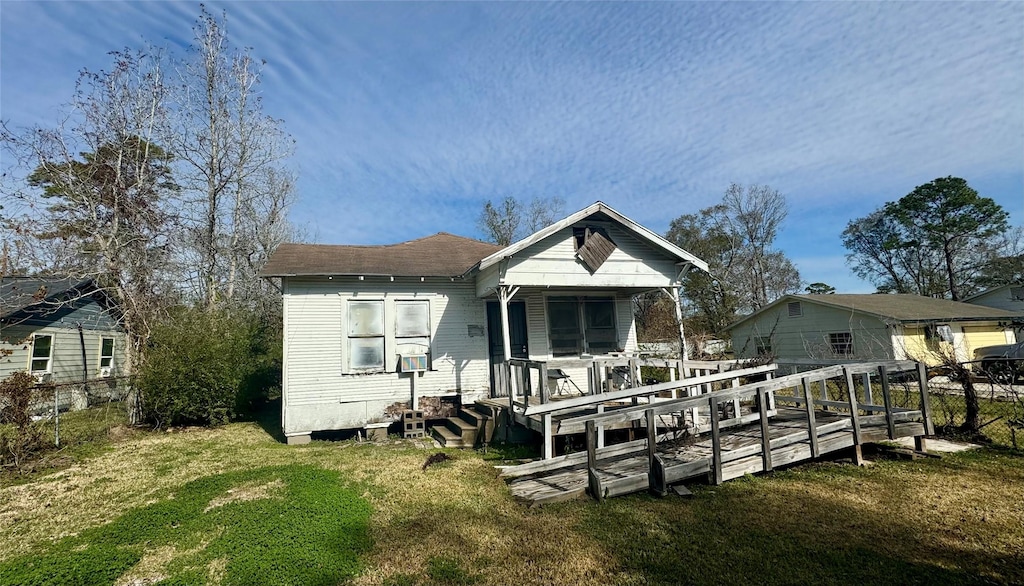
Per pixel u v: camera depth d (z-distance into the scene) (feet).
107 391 43.16
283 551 14.33
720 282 117.91
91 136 53.31
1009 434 28.14
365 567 13.58
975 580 12.07
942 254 136.15
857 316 68.80
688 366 29.91
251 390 49.11
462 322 37.68
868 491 18.86
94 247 52.42
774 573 12.66
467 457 26.73
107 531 16.47
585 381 39.32
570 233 33.73
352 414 34.19
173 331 40.47
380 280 36.22
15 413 27.22
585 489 19.17
